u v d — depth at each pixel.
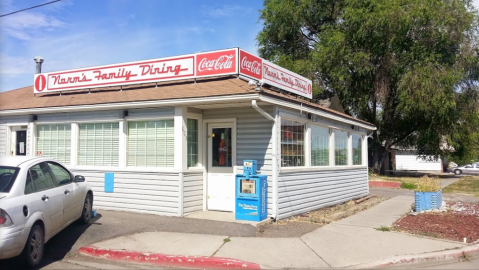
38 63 15.18
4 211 5.69
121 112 10.88
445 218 10.99
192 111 10.46
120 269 6.52
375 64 27.17
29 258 6.20
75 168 11.49
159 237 8.04
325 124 12.88
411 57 25.81
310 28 33.75
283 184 10.12
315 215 11.22
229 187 10.51
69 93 12.93
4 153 12.71
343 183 14.36
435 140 29.83
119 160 10.92
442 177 34.19
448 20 25.05
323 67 28.16
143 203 10.46
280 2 31.67
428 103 25.17
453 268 6.84
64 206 7.46
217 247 7.45
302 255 7.21
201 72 10.69
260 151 10.01
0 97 14.56
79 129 11.71
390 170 43.56
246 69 10.57
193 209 10.34
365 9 26.69
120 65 11.88
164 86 11.26
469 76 27.05
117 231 8.41
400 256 7.21
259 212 9.38
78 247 7.46
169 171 10.13
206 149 10.83
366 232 9.05
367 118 30.55
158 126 10.53
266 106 9.88
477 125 29.58
